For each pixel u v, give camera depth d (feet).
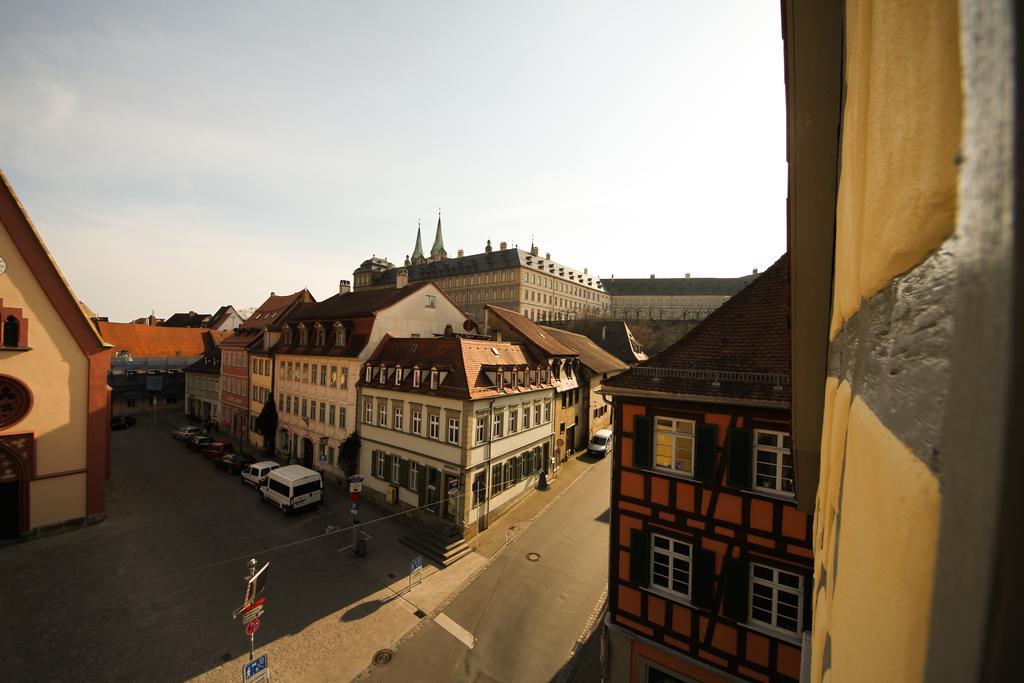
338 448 94.38
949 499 1.99
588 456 116.16
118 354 170.81
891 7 4.09
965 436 1.77
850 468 5.87
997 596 1.34
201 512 79.97
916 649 2.51
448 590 59.21
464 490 70.85
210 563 63.41
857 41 6.11
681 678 37.99
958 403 1.93
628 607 40.37
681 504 38.22
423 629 51.80
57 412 68.49
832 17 9.75
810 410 14.99
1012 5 1.45
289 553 66.90
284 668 45.55
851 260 6.48
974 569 1.54
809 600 33.60
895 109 3.89
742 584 35.65
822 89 10.38
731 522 36.32
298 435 107.76
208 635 49.26
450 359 79.10
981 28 1.73
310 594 57.21
